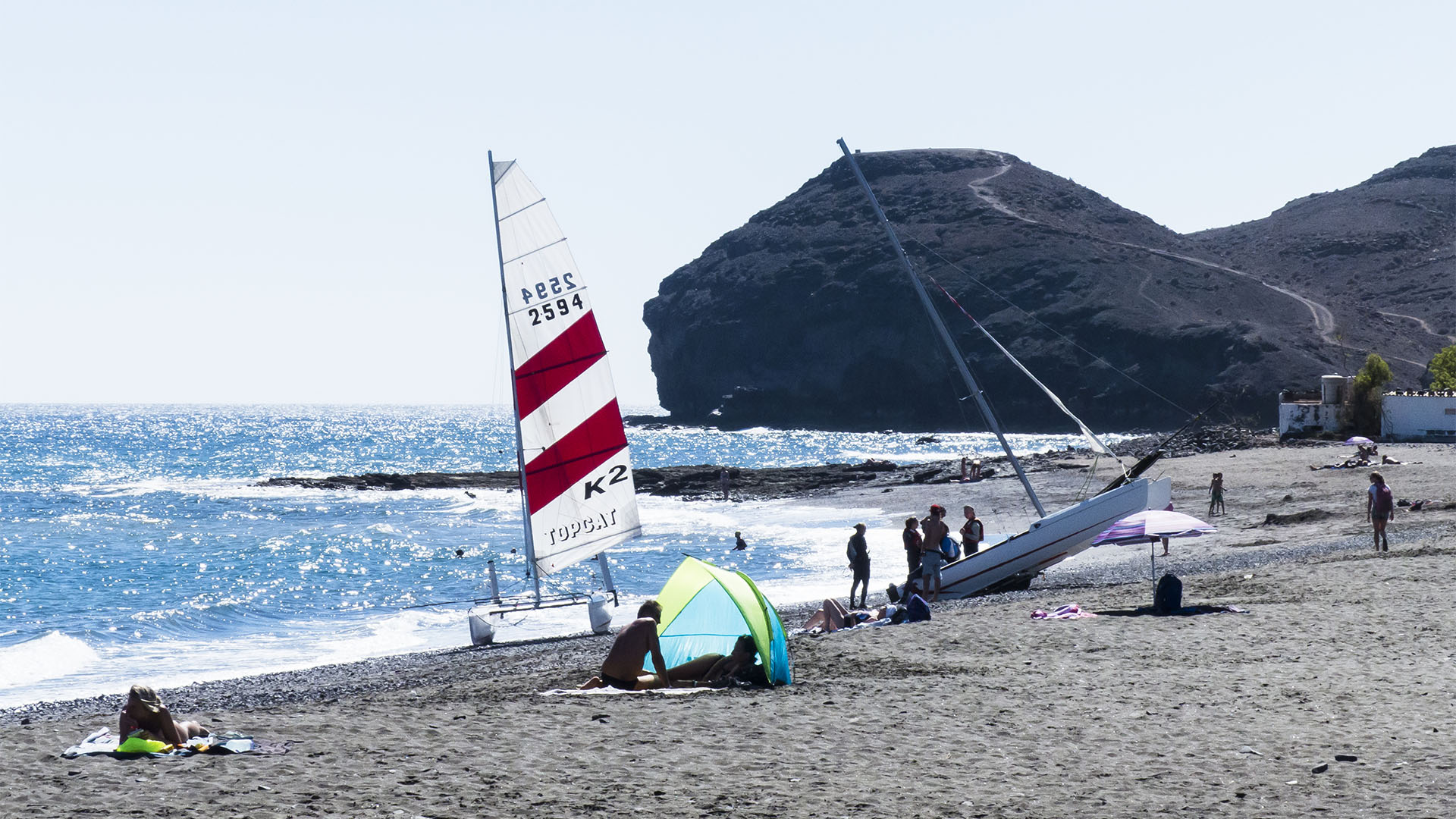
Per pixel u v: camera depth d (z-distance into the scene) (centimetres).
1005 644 3572
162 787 1858
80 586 9644
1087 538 5784
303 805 1744
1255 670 2900
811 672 3238
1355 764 1927
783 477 19938
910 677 3052
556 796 1814
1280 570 5269
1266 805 1706
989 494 14550
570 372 5216
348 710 2680
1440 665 2878
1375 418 19062
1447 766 1895
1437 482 10819
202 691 4219
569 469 5228
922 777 1934
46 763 2067
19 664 5503
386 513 17400
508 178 5088
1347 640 3338
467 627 6688
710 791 1848
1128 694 2655
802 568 9125
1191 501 11375
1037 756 2070
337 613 7575
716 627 3338
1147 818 1661
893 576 8444
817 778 1931
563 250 5191
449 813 1711
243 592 9106
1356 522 8181
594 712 2564
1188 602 4453
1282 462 14775
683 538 12062
